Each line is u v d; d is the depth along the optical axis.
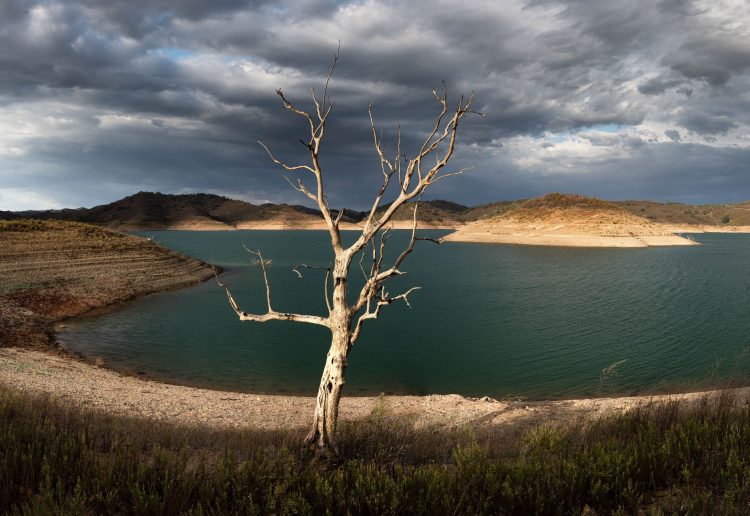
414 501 5.66
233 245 146.62
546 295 46.94
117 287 43.59
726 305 40.31
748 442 7.13
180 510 5.55
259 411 15.97
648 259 91.62
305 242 174.62
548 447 8.13
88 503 5.56
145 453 8.12
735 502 5.40
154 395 17.11
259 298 45.12
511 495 5.62
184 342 28.06
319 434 7.78
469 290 50.91
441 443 9.62
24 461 6.05
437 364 24.14
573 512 5.39
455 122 7.36
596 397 19.03
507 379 21.64
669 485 6.27
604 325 32.78
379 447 8.16
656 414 9.20
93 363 22.86
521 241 147.12
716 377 20.36
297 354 25.88
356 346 27.75
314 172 7.81
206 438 10.05
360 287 50.56
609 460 6.34
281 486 5.73
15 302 33.12
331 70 7.58
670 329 31.14
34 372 17.66
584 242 135.75
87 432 8.41
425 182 7.61
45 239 52.88
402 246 146.88
